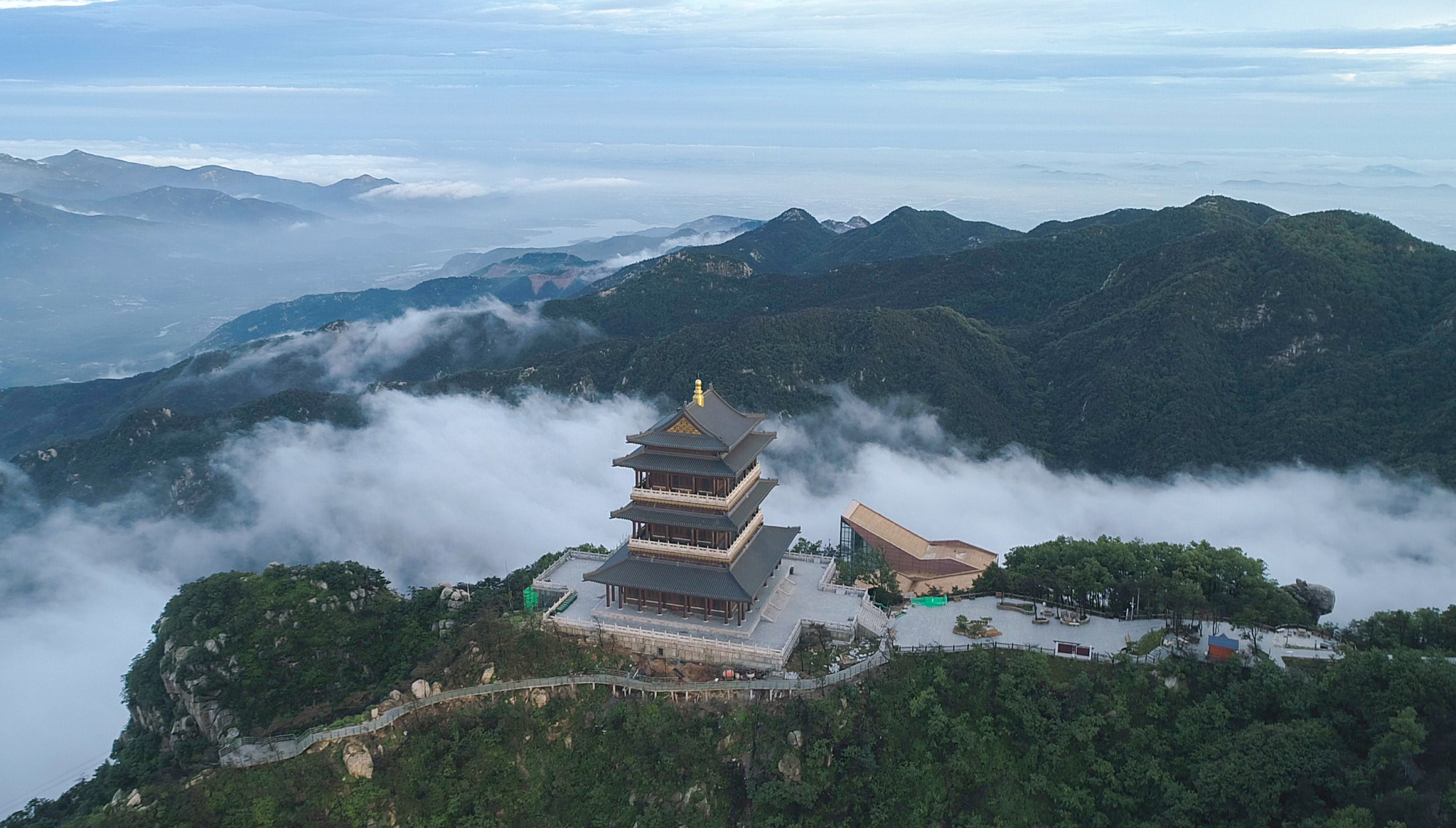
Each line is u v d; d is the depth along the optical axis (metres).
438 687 103.00
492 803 94.38
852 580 125.81
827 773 93.62
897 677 99.81
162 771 104.94
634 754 96.75
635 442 109.19
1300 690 91.00
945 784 92.88
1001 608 114.81
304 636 117.69
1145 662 98.31
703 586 107.50
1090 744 92.75
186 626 121.19
